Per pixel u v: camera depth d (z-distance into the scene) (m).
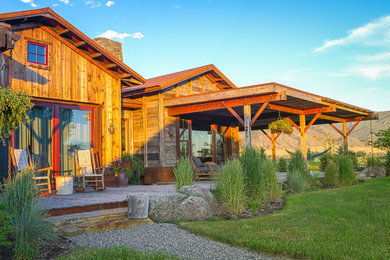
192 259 4.20
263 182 8.51
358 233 5.13
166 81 13.34
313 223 5.90
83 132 10.66
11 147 8.05
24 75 9.10
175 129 13.62
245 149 9.08
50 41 9.76
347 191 10.37
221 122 16.38
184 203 6.98
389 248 4.34
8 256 4.12
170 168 13.13
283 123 12.27
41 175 9.50
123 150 13.62
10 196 5.03
